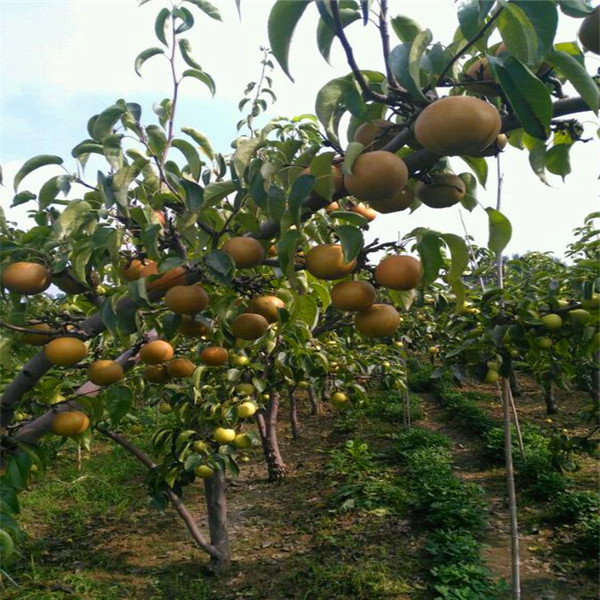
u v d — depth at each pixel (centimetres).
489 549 548
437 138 146
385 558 535
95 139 222
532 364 468
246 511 679
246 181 201
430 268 189
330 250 185
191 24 222
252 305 243
